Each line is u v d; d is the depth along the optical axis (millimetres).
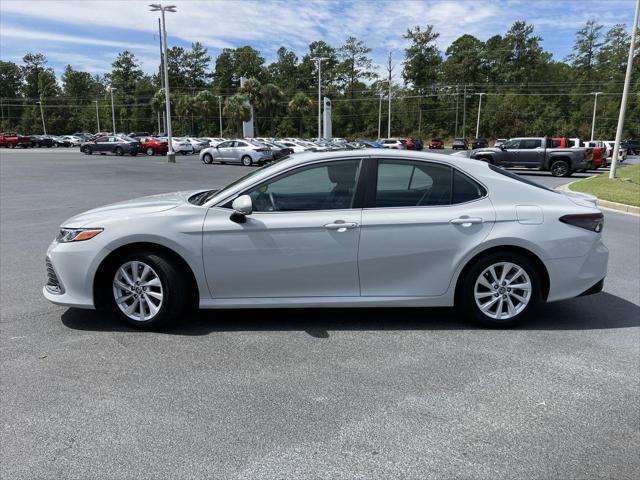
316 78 113625
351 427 2963
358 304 4352
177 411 3127
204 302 4359
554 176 23547
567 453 2730
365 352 3994
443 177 4398
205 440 2830
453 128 101500
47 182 18750
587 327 4543
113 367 3721
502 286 4426
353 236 4227
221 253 4242
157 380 3525
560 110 92250
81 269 4297
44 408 3156
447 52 108500
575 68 99562
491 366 3758
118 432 2904
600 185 17234
